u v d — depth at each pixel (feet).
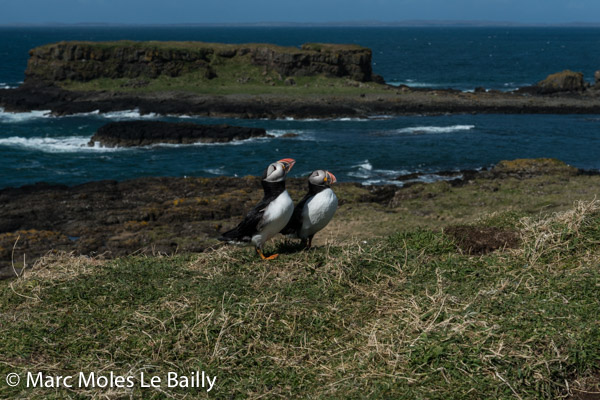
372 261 24.89
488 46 654.12
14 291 24.08
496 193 73.77
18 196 77.10
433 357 17.25
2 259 53.88
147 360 18.39
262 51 218.59
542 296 20.51
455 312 19.58
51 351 19.07
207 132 131.85
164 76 207.62
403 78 293.02
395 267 24.36
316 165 107.86
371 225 59.72
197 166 109.50
